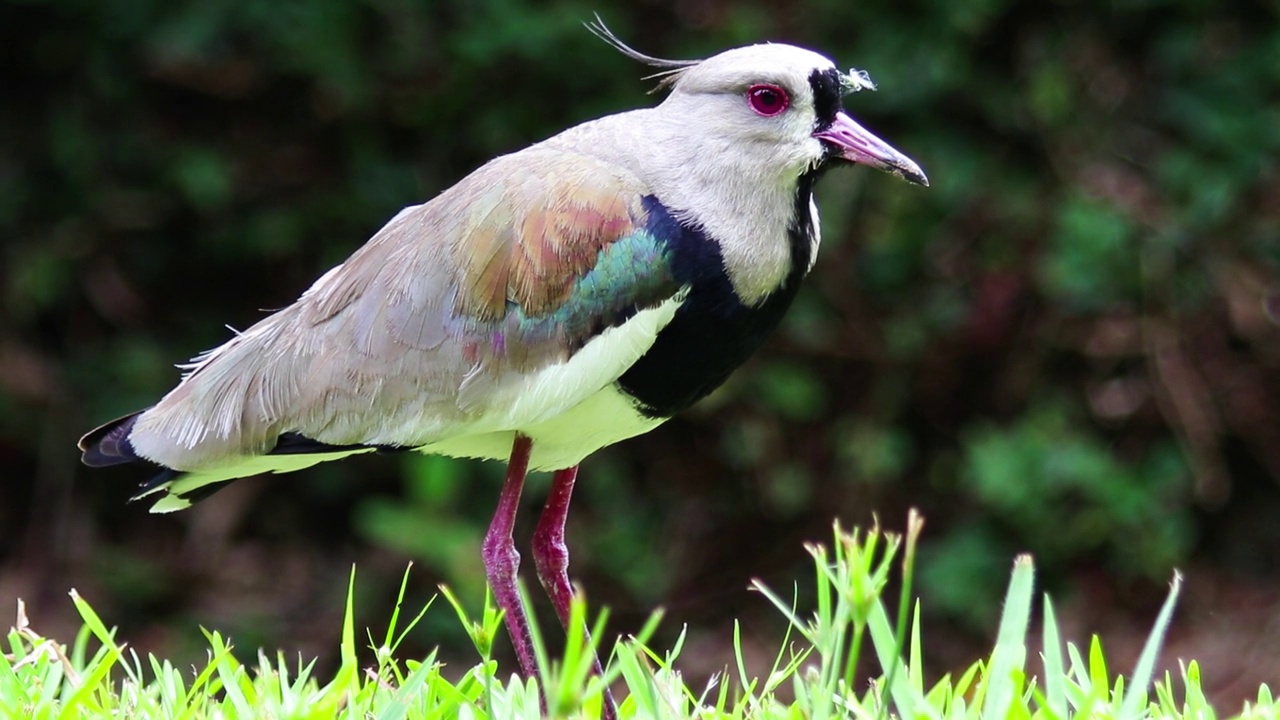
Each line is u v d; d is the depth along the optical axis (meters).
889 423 14.47
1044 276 14.38
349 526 14.37
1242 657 13.69
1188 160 14.59
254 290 14.69
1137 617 14.00
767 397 14.36
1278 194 14.55
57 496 14.20
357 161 14.45
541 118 14.41
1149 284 14.43
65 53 14.27
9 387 14.14
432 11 14.33
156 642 13.50
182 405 7.42
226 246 14.43
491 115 14.38
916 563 13.98
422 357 6.96
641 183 7.01
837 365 14.55
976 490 14.25
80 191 14.31
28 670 6.81
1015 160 14.65
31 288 13.98
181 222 14.44
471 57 14.09
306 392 7.12
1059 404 14.38
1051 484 13.94
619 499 14.39
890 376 14.50
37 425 14.23
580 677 4.91
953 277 14.49
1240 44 14.73
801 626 6.12
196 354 14.45
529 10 14.24
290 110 14.50
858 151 7.15
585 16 14.20
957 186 14.37
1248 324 14.37
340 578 13.83
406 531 12.97
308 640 13.45
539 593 13.73
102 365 14.30
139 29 14.07
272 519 14.37
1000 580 13.84
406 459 13.74
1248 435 14.59
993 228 14.47
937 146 14.48
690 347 7.04
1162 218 14.49
